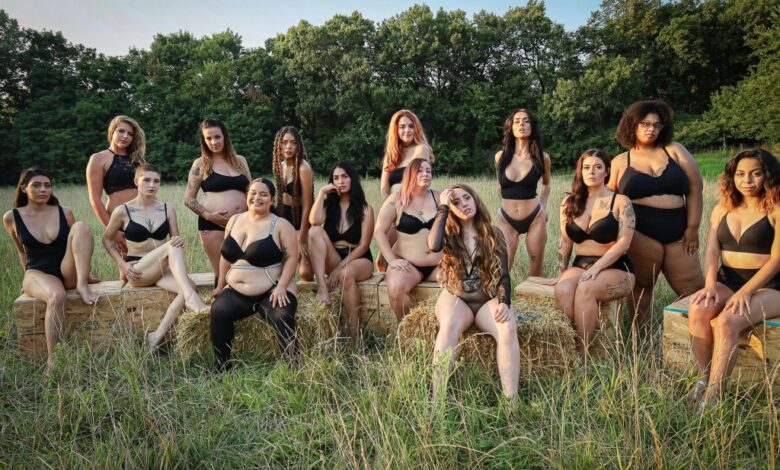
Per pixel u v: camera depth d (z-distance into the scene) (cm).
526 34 3909
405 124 559
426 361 410
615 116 3672
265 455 329
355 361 438
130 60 4031
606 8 4375
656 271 473
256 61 3897
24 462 315
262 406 380
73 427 350
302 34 3753
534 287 478
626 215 434
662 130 455
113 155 563
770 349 374
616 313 438
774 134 2816
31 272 485
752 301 371
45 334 479
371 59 3838
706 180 1755
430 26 3869
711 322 382
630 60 3875
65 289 500
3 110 3550
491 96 3625
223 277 483
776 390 370
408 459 292
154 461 310
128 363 419
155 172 518
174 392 384
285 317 444
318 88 3672
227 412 369
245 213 477
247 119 3531
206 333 468
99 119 3256
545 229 546
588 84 3409
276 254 456
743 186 386
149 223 518
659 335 451
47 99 3312
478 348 418
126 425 345
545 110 3528
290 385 400
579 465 293
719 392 354
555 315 427
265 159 3744
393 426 316
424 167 494
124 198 565
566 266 490
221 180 536
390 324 512
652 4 4072
